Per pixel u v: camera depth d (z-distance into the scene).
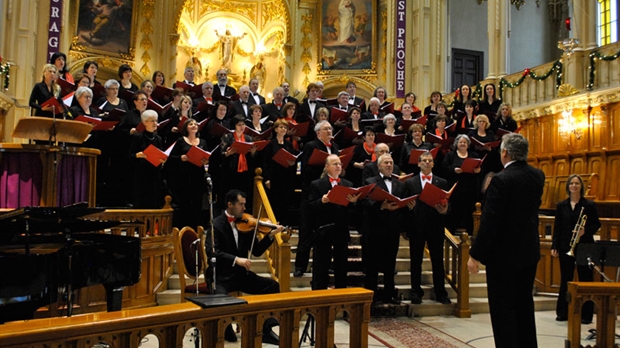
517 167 4.23
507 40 14.86
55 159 5.50
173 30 19.09
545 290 8.12
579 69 11.82
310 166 6.88
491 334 5.98
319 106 9.09
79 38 17.52
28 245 4.03
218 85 10.59
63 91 7.98
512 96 14.15
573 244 6.57
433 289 7.31
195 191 7.65
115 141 8.72
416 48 17.38
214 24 20.81
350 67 19.77
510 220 4.15
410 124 9.04
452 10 18.42
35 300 3.86
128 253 4.42
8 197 5.41
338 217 5.95
